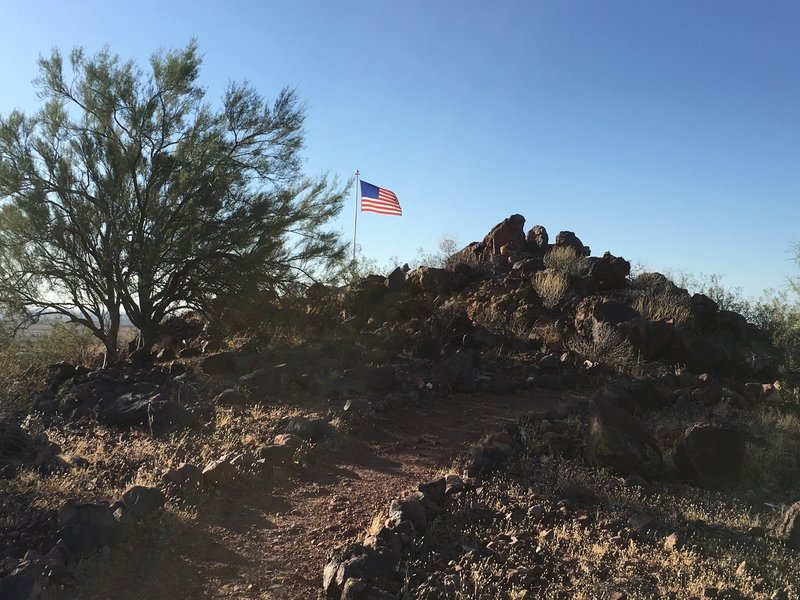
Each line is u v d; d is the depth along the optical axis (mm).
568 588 4793
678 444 8055
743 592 4855
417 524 5605
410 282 18406
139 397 9859
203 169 14562
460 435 9383
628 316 14711
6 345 13875
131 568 4988
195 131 14758
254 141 15547
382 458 8344
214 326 15797
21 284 14000
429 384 11680
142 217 14172
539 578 4949
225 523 6055
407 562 4895
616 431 7883
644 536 5930
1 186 13664
